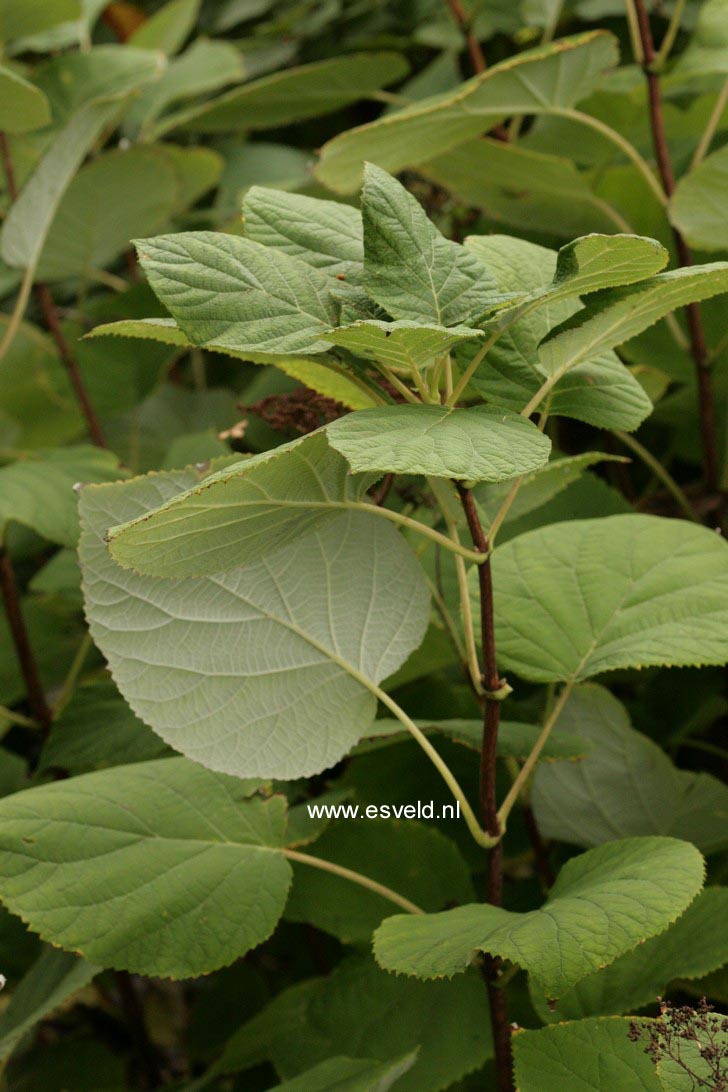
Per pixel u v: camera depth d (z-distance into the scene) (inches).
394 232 43.4
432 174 62.1
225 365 84.6
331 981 53.2
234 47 87.3
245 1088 57.7
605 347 45.7
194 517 42.9
